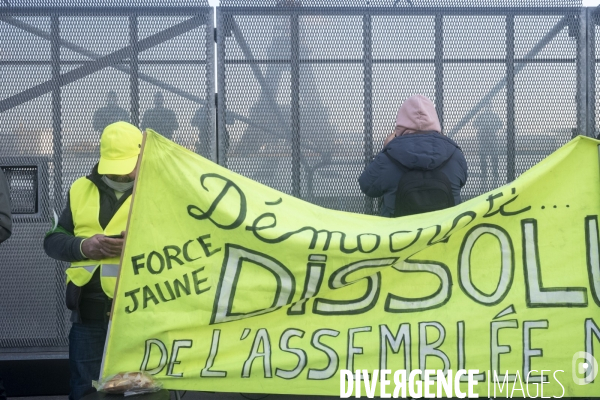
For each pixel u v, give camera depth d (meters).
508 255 3.74
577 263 3.74
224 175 3.64
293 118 4.95
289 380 3.62
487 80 4.97
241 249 3.60
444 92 4.97
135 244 3.54
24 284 4.93
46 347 4.94
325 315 3.65
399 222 3.72
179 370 3.55
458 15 4.96
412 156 4.11
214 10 4.93
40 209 4.92
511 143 4.98
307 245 3.60
